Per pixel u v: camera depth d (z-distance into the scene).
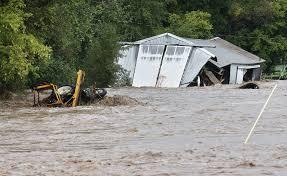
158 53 141.88
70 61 122.00
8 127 47.62
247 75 174.38
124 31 168.25
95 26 144.50
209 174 24.83
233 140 37.31
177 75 139.00
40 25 81.00
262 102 73.19
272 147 33.16
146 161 28.77
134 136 40.78
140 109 63.53
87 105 69.38
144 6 175.62
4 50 70.38
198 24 195.25
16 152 33.41
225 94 93.06
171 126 47.12
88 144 36.75
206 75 145.12
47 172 26.30
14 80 80.56
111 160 29.31
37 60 85.62
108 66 122.00
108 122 50.66
